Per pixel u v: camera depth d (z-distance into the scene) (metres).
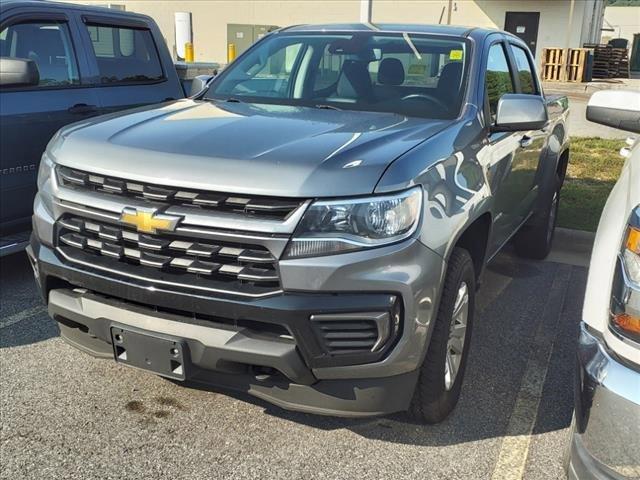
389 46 4.23
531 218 5.60
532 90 5.41
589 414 2.26
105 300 2.92
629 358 2.18
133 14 6.05
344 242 2.57
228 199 2.64
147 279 2.77
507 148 4.08
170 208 2.72
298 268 2.56
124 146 2.94
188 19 15.28
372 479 2.88
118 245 2.88
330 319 2.59
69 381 3.59
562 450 3.13
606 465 2.22
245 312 2.62
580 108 16.69
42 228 3.13
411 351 2.72
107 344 3.04
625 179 2.70
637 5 52.69
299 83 4.19
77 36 5.41
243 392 2.84
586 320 2.42
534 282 5.49
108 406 3.36
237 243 2.64
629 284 2.19
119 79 5.75
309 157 2.71
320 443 3.12
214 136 2.99
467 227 3.17
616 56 26.83
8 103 4.73
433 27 4.48
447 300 3.02
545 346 4.25
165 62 6.30
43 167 3.27
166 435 3.14
